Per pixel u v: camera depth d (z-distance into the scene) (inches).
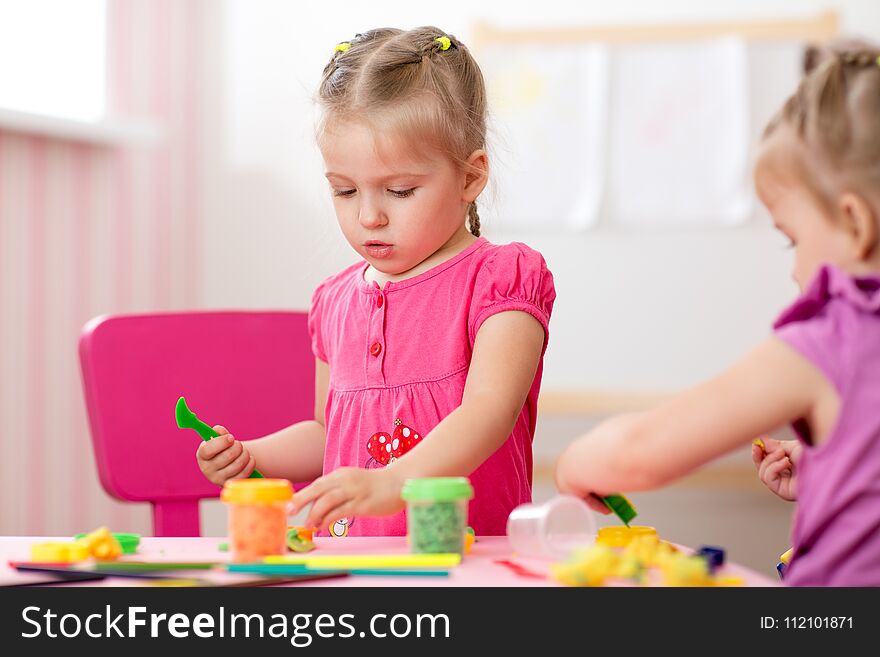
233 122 121.6
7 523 91.6
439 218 47.4
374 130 45.9
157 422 61.4
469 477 48.9
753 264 118.8
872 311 29.7
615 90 119.7
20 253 93.7
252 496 31.6
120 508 104.7
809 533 30.0
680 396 31.7
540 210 120.0
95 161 103.4
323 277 115.6
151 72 112.7
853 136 31.3
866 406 29.1
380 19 121.7
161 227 113.0
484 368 45.3
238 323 64.1
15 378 92.8
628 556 29.3
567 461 34.9
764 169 33.3
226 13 122.1
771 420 30.3
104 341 60.9
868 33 118.3
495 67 120.6
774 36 118.2
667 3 119.8
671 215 119.0
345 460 50.8
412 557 30.8
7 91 96.6
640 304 119.9
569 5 120.6
